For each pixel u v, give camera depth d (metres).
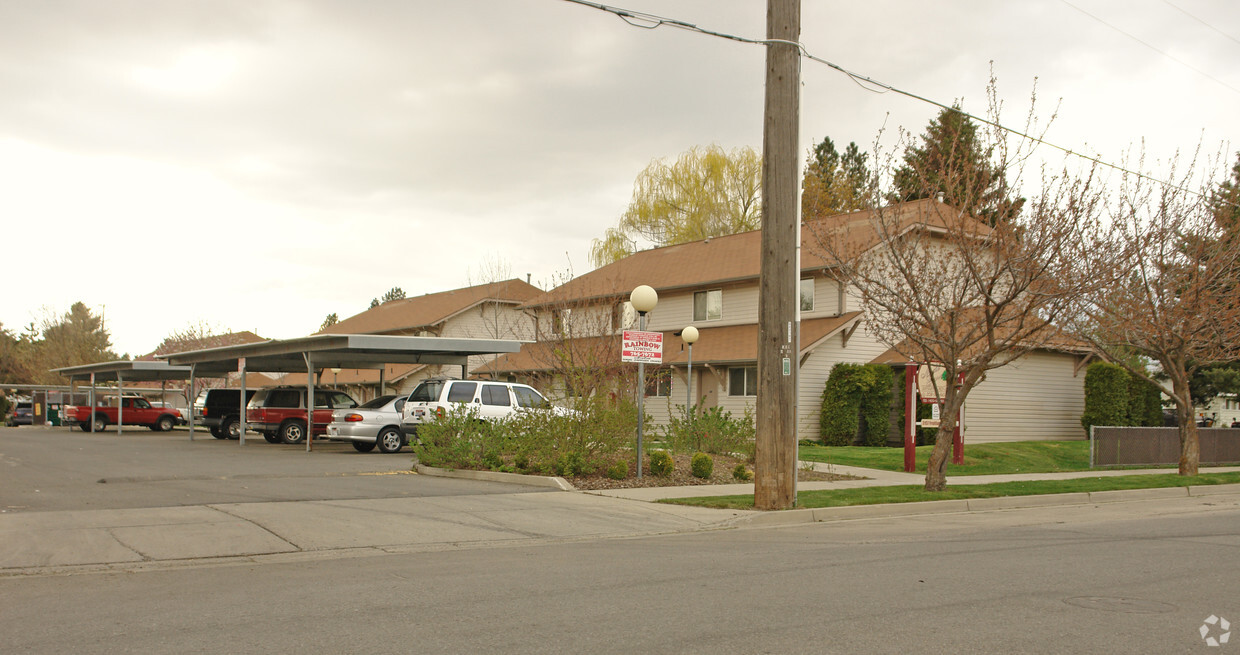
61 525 10.73
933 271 17.53
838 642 5.88
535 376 34.06
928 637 6.03
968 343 15.84
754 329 31.62
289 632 6.12
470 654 5.56
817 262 29.66
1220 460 26.91
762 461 13.52
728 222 47.28
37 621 6.46
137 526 10.75
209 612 6.75
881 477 19.17
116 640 5.91
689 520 12.56
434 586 7.80
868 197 17.75
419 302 50.91
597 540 11.08
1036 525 12.77
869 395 28.33
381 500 13.52
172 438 33.78
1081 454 25.52
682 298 34.94
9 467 18.81
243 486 15.14
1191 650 5.75
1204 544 10.66
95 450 25.16
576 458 16.41
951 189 15.98
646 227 48.16
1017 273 15.34
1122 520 13.52
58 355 69.81
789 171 13.32
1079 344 23.53
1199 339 21.02
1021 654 5.62
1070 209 15.23
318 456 22.64
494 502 13.60
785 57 13.19
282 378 58.72
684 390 33.12
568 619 6.51
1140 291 20.36
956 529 12.23
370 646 5.75
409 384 44.75
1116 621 6.53
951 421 16.28
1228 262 19.88
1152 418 32.31
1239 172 25.09
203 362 33.12
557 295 36.44
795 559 9.36
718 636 6.02
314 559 9.47
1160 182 19.16
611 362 25.36
